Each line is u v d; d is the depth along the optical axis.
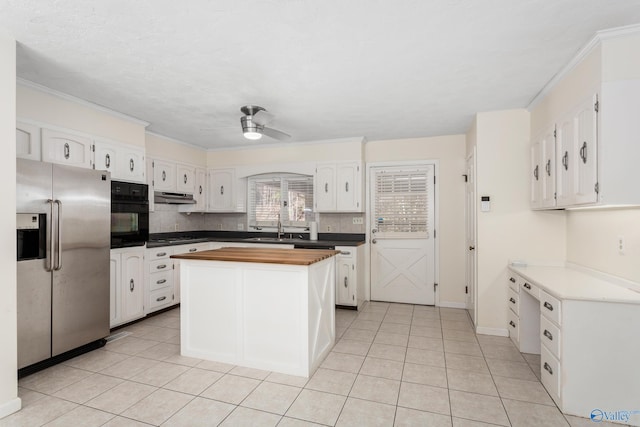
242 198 5.42
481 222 3.46
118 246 3.45
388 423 1.96
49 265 2.60
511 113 3.39
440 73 2.56
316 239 4.98
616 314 1.99
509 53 2.24
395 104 3.27
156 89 2.89
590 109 2.09
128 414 2.04
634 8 1.75
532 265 3.30
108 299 3.10
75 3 1.70
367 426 1.94
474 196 3.64
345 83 2.75
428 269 4.67
